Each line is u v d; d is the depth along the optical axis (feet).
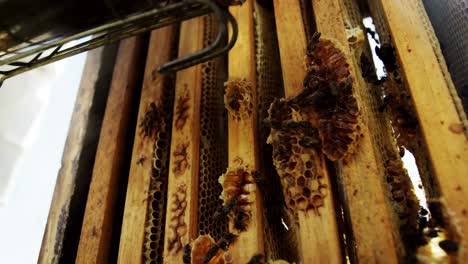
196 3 1.15
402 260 0.90
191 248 1.09
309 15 1.39
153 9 1.20
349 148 1.01
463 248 0.84
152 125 1.44
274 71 1.42
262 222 1.10
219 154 1.36
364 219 0.95
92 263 1.31
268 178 1.20
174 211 1.22
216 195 1.28
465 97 1.20
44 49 1.22
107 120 1.62
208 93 1.45
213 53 1.18
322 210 1.00
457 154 0.93
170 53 1.65
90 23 1.26
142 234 1.26
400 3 1.16
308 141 1.04
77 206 1.58
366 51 1.34
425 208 1.06
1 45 1.26
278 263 1.02
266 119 1.14
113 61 1.91
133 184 1.37
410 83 1.05
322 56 1.12
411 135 1.10
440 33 1.35
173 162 1.31
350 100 1.04
